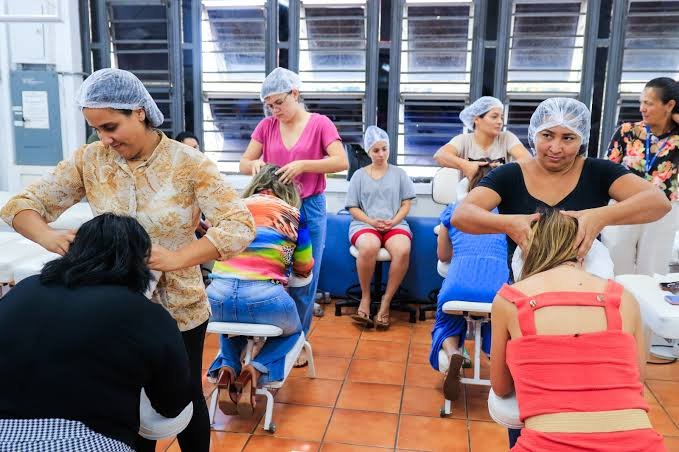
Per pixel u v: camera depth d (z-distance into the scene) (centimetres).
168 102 453
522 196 180
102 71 143
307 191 286
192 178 155
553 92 416
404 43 423
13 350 113
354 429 247
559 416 121
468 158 321
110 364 115
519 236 150
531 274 141
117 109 142
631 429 118
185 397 136
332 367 311
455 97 430
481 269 249
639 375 130
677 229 307
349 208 392
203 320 171
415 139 443
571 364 124
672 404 270
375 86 431
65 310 116
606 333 125
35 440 107
